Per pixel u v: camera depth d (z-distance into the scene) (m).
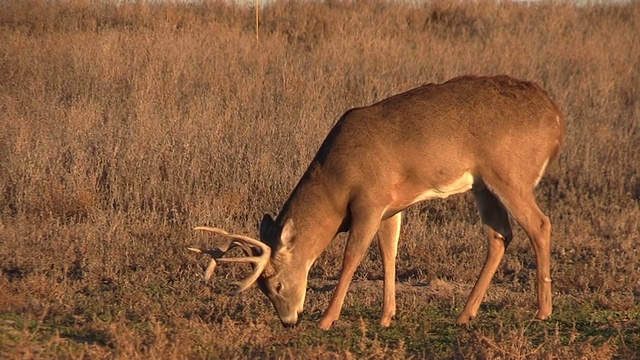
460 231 26.39
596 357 16.64
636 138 34.56
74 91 37.72
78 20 50.31
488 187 19.28
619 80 42.69
